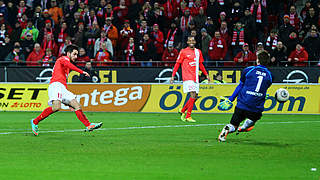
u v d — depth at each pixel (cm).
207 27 6688
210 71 6241
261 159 2311
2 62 6788
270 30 7056
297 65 6253
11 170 2002
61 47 6950
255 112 2855
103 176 1878
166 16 6969
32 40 7050
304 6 7412
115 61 6556
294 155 2453
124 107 5941
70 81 6375
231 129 2969
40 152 2528
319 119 4972
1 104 6144
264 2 6969
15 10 7562
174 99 5850
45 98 6062
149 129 3847
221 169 2036
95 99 5994
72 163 2180
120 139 3139
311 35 6369
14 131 3684
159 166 2106
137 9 7181
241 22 6556
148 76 6353
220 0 6894
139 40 6638
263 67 2855
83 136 3319
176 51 6562
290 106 5719
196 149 2655
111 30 6850
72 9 7375
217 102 5791
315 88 5709
